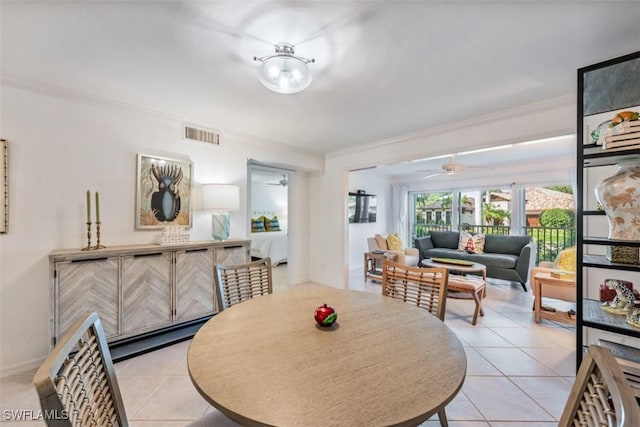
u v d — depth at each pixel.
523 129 2.71
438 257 5.74
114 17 1.48
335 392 0.80
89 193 2.42
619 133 1.63
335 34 1.62
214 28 1.57
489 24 1.53
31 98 2.23
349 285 5.08
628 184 1.58
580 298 1.76
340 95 2.44
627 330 1.56
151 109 2.77
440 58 1.87
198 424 1.07
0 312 2.11
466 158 5.11
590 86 1.76
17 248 2.17
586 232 1.96
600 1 1.36
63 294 2.11
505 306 3.79
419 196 7.43
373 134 3.61
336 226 4.66
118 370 2.20
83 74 2.09
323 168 4.83
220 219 3.10
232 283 1.91
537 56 1.85
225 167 3.44
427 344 1.11
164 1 1.36
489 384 2.05
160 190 2.89
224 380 0.86
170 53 1.81
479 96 2.46
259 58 1.87
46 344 2.27
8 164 2.13
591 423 0.68
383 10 1.42
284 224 8.37
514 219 5.67
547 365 2.30
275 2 1.37
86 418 0.78
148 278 2.52
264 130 3.45
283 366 0.94
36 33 1.61
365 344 1.11
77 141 2.44
